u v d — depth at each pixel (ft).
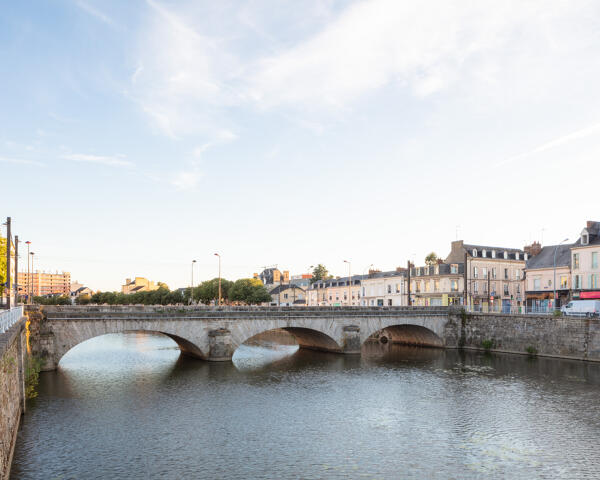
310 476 67.36
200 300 400.88
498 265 285.02
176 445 80.12
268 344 238.07
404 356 189.47
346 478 66.69
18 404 90.12
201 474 67.97
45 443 80.38
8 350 69.05
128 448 78.43
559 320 173.27
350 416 98.07
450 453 76.48
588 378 135.44
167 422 93.50
